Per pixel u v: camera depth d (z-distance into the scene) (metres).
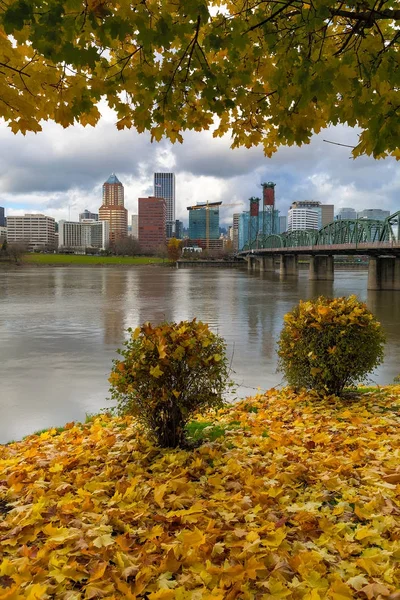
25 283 64.50
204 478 4.22
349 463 4.43
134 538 3.13
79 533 3.12
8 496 3.94
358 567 2.75
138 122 3.47
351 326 7.73
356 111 2.88
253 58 3.39
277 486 3.94
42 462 4.78
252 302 36.75
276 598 2.42
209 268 172.38
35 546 3.03
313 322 7.92
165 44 2.62
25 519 3.34
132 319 25.17
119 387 5.18
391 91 2.86
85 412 9.04
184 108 3.70
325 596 2.42
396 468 4.25
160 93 3.39
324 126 3.50
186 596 2.42
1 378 11.95
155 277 88.75
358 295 49.78
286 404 7.57
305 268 184.38
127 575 2.65
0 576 2.66
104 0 2.48
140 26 2.57
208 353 5.33
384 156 2.95
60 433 6.80
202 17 2.54
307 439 5.40
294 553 2.88
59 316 26.45
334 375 7.91
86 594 2.50
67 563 2.80
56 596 2.50
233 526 3.25
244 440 5.37
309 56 2.87
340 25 3.33
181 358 5.04
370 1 2.69
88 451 5.08
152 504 3.66
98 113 3.44
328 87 2.80
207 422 6.84
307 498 3.77
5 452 5.60
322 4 2.55
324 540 3.04
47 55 2.49
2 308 30.94
